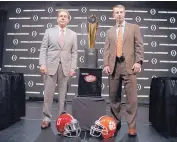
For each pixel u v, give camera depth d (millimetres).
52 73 2334
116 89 2250
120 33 2213
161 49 4176
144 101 4117
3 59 4332
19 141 1908
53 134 2146
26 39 4344
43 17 4340
